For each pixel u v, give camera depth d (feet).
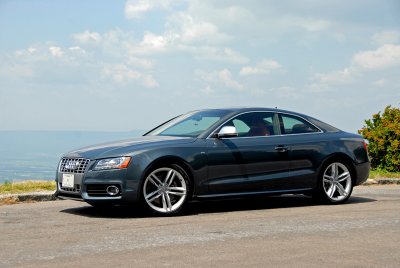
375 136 57.52
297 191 32.35
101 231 24.22
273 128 32.42
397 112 58.59
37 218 28.12
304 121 33.58
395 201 34.99
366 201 35.04
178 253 19.66
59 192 30.45
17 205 33.50
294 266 17.67
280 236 22.62
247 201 35.14
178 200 29.55
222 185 30.40
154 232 23.85
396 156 56.54
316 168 32.86
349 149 33.91
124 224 26.14
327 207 31.94
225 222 26.40
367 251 19.80
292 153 32.22
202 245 20.97
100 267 17.75
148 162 28.66
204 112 33.14
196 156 29.78
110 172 28.37
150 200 28.81
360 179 34.35
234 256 19.11
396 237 22.35
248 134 31.60
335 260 18.47
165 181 29.19
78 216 28.84
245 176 30.99
